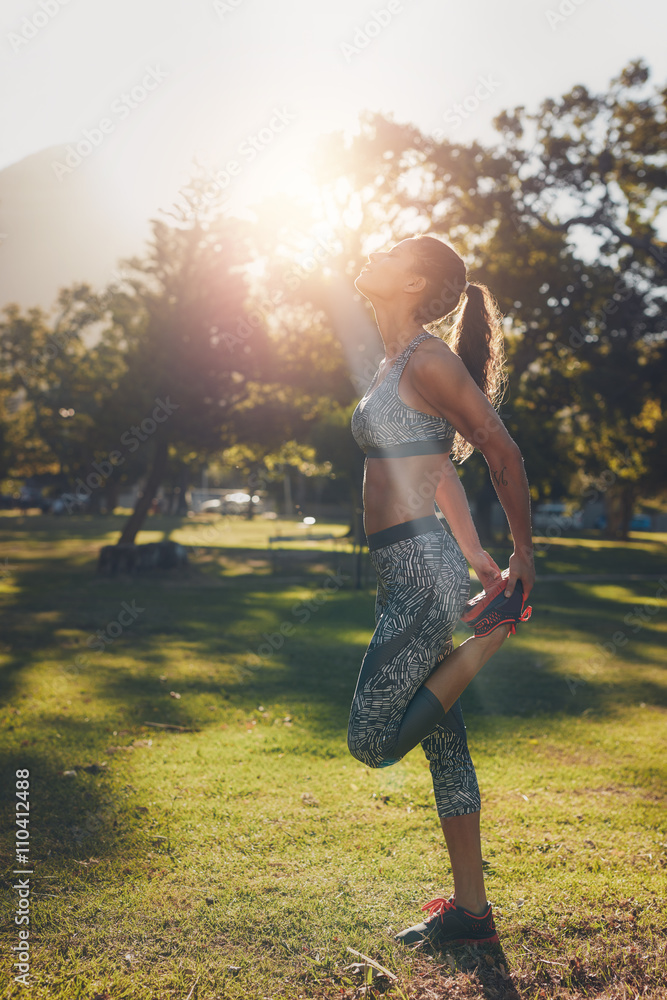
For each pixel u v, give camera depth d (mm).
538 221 21188
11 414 48312
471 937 2039
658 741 4301
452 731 2039
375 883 2424
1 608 10539
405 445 1923
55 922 2133
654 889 2395
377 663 1885
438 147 21203
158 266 18703
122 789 3311
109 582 14852
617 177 20969
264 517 53781
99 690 5453
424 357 1880
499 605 1865
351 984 1860
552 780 3551
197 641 8008
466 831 2027
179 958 1961
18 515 52750
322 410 21312
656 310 21688
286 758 3846
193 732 4375
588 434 29953
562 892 2363
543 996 1825
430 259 2000
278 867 2539
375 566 2031
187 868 2518
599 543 35406
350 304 21984
